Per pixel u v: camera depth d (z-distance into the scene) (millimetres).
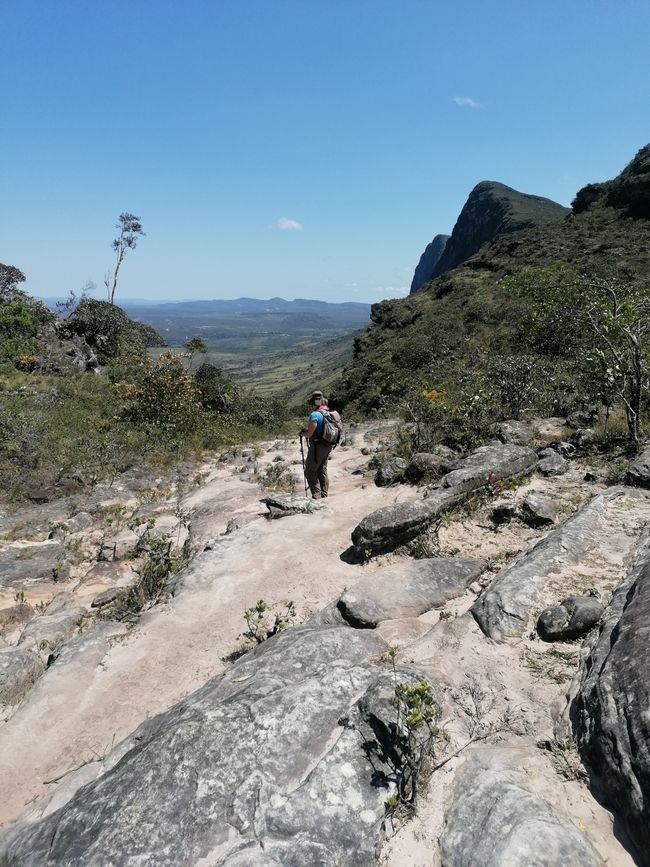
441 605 4211
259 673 3209
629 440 7246
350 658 3404
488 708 2922
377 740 2594
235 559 5516
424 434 9562
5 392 17016
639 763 2152
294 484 8969
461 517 5836
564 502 5773
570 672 3064
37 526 8289
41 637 4809
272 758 2496
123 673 3963
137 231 38156
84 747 3281
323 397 7707
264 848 2119
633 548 4230
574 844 1994
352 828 2232
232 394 22234
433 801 2414
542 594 3789
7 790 3014
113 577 6316
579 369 11414
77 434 13570
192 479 10977
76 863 2127
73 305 27828
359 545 5266
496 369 12047
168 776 2410
